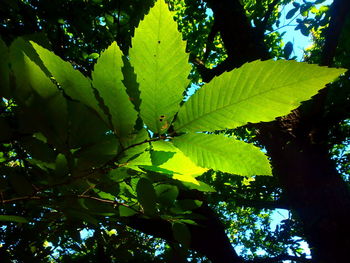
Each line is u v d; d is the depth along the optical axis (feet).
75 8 9.73
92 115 1.08
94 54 10.72
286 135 9.30
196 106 1.00
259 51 11.29
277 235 11.82
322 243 7.90
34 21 8.65
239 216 27.76
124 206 1.54
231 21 12.26
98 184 1.41
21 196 1.38
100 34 10.84
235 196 17.22
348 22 10.93
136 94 1.01
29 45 1.23
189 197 9.68
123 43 10.39
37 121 1.06
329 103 11.48
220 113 0.98
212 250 10.66
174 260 2.65
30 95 1.03
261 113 0.94
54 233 2.69
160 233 8.45
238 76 0.93
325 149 9.30
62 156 1.25
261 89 0.92
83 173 1.21
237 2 13.09
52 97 1.05
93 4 10.16
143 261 5.98
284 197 14.21
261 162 1.08
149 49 0.96
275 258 10.22
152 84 1.00
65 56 10.26
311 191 8.43
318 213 8.11
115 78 1.01
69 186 1.42
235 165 1.11
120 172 1.39
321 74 0.87
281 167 9.34
